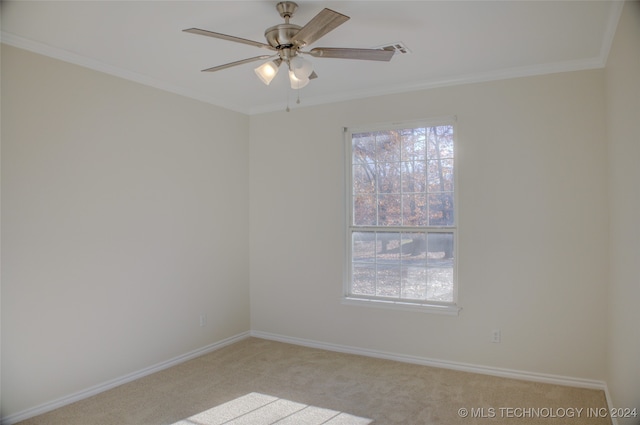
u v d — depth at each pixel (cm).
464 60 326
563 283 334
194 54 312
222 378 354
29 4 234
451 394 318
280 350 428
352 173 422
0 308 271
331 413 289
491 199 358
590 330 326
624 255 243
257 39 287
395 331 396
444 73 357
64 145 306
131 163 352
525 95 345
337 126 425
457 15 250
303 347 438
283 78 369
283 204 456
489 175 358
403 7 239
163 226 379
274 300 463
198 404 304
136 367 354
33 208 288
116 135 341
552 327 338
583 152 328
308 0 231
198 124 415
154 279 371
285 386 336
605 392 315
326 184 430
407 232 396
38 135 291
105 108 333
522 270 347
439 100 377
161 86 377
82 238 317
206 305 422
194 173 410
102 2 232
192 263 407
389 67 342
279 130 458
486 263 359
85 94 319
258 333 474
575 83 330
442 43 292
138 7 239
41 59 293
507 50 305
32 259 287
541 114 340
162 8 240
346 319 421
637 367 207
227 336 447
